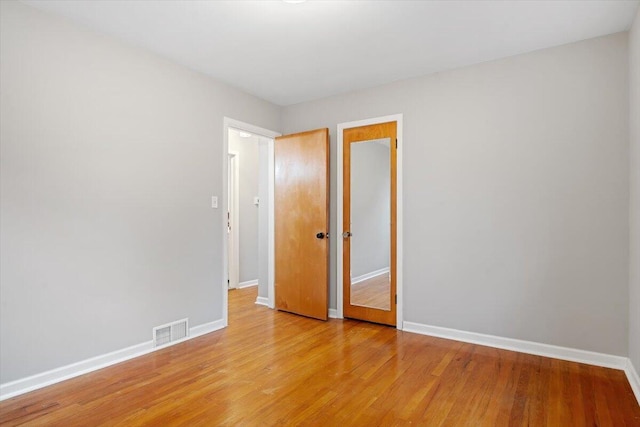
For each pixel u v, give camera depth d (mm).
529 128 2910
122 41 2744
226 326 3586
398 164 3506
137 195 2838
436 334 3311
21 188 2217
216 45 2818
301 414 1993
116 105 2705
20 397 2152
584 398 2164
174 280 3109
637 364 2277
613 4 2234
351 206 3854
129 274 2781
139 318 2844
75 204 2465
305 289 3955
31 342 2256
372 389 2275
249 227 5652
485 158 3092
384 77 3451
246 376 2459
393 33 2615
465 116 3182
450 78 3256
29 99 2254
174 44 2807
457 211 3219
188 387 2301
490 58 3029
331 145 3994
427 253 3363
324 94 3951
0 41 2135
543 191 2857
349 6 2270
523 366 2625
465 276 3180
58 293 2379
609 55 2627
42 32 2314
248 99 3893
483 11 2322
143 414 1985
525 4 2240
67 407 2051
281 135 4352
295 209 4059
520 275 2941
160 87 3012
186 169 3217
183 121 3197
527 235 2916
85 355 2512
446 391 2250
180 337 3156
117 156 2707
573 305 2740
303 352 2902
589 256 2689
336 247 3953
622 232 2580
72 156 2453
